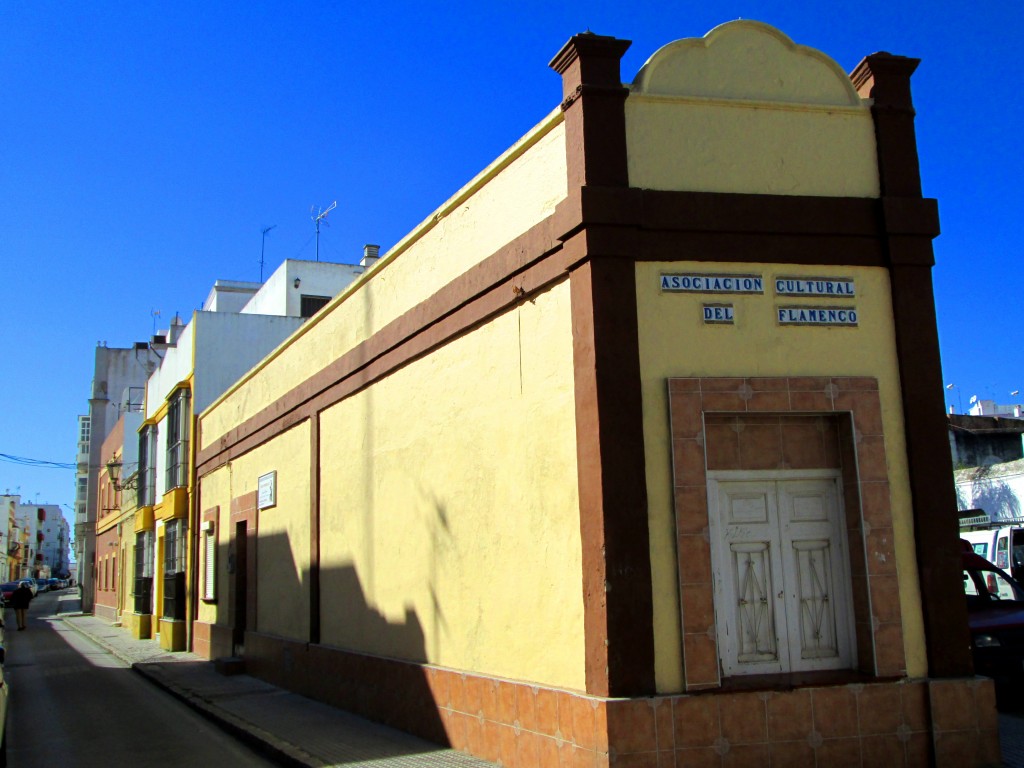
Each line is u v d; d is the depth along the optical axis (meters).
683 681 6.59
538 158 7.98
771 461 7.25
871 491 7.14
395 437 10.60
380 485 10.95
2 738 8.92
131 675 17.19
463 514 8.91
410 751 8.67
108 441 40.78
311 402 13.48
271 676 14.39
